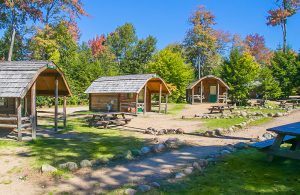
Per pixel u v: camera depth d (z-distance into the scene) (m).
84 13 39.94
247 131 16.45
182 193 6.55
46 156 10.23
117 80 29.86
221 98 42.28
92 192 6.74
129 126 19.33
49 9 39.78
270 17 60.56
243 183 7.22
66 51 45.38
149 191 6.66
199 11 67.81
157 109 33.84
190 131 16.83
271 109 31.50
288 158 9.56
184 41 69.75
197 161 8.97
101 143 12.84
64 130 16.86
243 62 39.88
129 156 9.97
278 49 52.03
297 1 59.03
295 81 42.22
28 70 13.59
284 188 6.87
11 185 7.25
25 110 16.67
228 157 9.80
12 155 10.38
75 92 42.47
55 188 7.03
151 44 61.16
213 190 6.73
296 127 9.12
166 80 44.78
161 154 10.54
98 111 29.55
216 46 73.50
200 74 71.06
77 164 8.96
